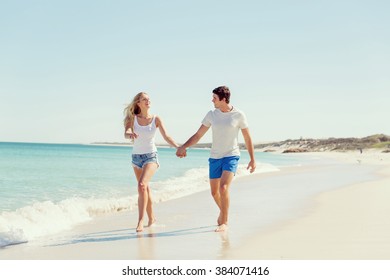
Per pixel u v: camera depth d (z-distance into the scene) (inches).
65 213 327.0
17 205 412.5
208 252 220.5
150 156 292.5
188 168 1210.6
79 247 235.9
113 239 256.8
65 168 1065.5
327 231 267.9
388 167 1301.7
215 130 281.9
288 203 409.7
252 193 505.0
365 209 362.9
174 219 331.6
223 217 282.5
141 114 292.8
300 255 209.9
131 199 426.6
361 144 5674.2
